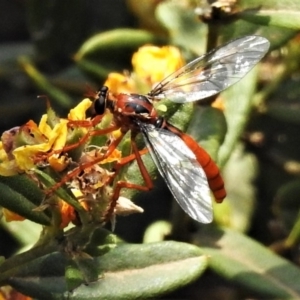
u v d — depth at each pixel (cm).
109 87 17
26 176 15
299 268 17
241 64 16
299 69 19
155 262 15
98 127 15
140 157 15
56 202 15
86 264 15
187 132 17
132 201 15
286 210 19
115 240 15
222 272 17
